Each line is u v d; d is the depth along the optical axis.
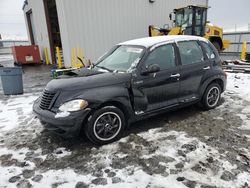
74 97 3.52
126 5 13.56
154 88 4.20
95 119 3.59
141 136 3.99
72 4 11.62
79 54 11.78
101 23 12.80
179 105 4.64
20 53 16.02
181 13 13.85
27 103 6.21
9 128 4.53
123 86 3.86
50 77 10.65
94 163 3.25
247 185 2.70
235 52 21.61
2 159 3.43
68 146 3.73
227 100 5.91
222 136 3.93
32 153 3.57
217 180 2.80
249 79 8.22
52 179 2.93
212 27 14.75
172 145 3.66
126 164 3.20
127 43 4.91
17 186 2.82
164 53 4.42
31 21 20.88
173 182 2.79
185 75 4.59
